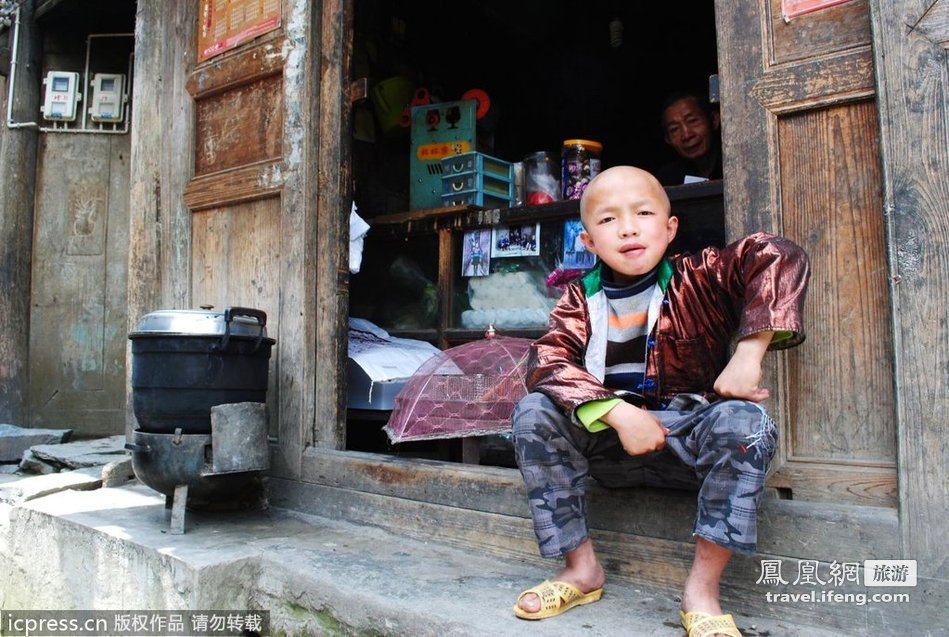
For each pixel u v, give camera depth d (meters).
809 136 1.83
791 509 1.72
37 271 5.64
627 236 1.72
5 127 5.61
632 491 1.96
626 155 6.00
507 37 5.87
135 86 3.76
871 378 1.72
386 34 5.05
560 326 1.86
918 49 1.64
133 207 3.68
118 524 2.72
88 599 2.67
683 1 5.38
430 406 2.75
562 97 6.10
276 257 3.10
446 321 3.85
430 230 3.89
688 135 3.71
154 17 3.72
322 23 3.06
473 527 2.31
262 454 2.68
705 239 3.06
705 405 1.69
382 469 2.60
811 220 1.81
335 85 2.99
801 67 1.83
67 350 5.62
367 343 3.57
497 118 4.28
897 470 1.62
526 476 1.78
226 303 3.30
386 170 4.88
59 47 5.75
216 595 2.23
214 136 3.44
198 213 3.47
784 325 1.49
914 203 1.63
